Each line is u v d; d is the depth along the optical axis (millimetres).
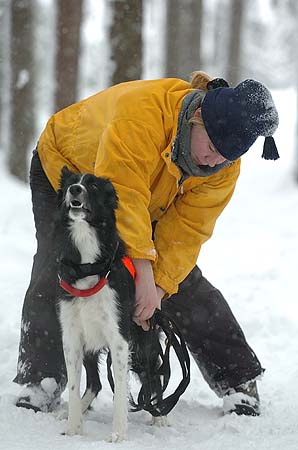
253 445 7711
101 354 9633
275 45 87312
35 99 36844
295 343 13023
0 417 8312
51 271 8680
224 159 8125
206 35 80125
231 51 54375
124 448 7379
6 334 12352
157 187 8422
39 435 7855
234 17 54031
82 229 7523
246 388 9320
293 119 56469
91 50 67312
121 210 7812
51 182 8977
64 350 8008
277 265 19922
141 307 8023
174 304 9328
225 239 24406
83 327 7941
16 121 35906
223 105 7832
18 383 9047
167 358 8664
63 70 30766
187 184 8547
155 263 8508
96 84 67312
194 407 9656
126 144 7895
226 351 9344
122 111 8047
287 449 7613
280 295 16453
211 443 7773
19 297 15602
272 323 14039
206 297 9375
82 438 7793
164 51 43188
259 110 7863
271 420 8852
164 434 8273
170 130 8008
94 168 8398
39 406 8812
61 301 7910
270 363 11898
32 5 35438
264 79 85375
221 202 8758
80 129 8672
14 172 36000
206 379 9633
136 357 8492
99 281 7668
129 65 22188
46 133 9078
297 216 29062
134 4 22000
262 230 26141
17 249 20859
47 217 8977
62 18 30469
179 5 41750
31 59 35844
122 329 7816
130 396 9031
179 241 8602
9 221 25094
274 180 38469
